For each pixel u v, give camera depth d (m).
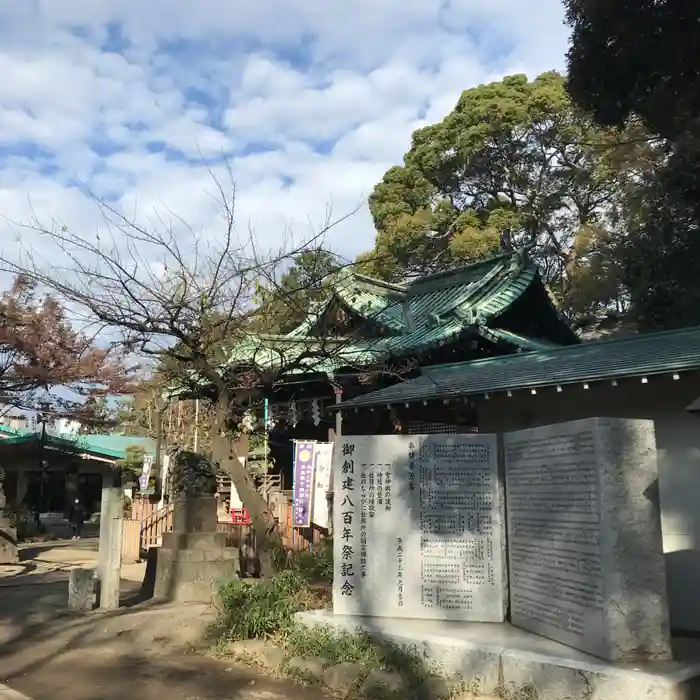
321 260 10.91
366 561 7.39
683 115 13.95
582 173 28.02
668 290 18.22
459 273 19.70
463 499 7.25
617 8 12.86
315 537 12.34
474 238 26.66
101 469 31.39
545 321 19.28
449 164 29.66
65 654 7.62
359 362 12.94
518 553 6.90
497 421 9.84
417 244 28.28
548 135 28.62
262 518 9.65
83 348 12.49
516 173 29.80
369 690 5.96
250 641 7.54
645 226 19.36
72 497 30.44
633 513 5.61
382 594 7.28
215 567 10.62
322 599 8.24
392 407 10.19
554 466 6.30
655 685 4.91
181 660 7.31
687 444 7.84
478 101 28.89
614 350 9.89
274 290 10.09
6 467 28.41
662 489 7.93
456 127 29.16
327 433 18.92
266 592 8.12
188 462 11.30
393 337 17.08
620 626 5.41
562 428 6.20
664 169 17.47
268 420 15.84
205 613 8.89
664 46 12.79
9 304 12.14
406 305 19.44
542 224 29.89
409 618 7.14
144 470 21.36
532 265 18.19
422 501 7.37
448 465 7.35
